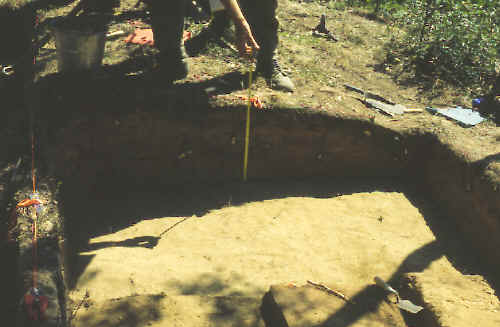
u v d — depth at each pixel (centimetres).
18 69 647
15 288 370
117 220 563
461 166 578
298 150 634
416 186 659
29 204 435
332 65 781
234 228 555
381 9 1073
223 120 596
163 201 603
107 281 446
